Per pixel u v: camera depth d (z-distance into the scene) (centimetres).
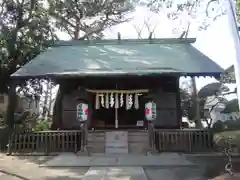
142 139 1280
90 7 2423
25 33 1468
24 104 2869
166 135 1230
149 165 948
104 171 866
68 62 1562
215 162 994
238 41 423
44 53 1697
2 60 1456
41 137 1234
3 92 1577
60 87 1545
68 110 1520
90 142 1272
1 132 1370
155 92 1517
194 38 1822
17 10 1441
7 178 796
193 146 1203
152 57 1611
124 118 1595
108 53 1706
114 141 1266
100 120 1591
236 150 1094
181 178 780
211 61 1527
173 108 1509
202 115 2611
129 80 1505
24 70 1450
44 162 1034
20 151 1216
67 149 1230
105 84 1511
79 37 2680
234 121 1382
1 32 1422
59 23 2302
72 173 855
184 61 1534
